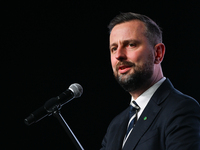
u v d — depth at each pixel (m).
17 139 7.84
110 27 2.88
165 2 7.83
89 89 8.27
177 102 2.43
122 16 2.80
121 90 8.14
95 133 7.96
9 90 8.16
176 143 2.16
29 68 8.34
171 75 7.68
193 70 7.53
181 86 7.57
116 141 2.77
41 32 8.52
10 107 8.06
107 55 8.37
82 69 8.40
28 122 2.56
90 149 7.89
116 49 2.75
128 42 2.67
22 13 8.52
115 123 3.09
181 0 7.72
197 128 2.21
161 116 2.42
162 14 7.85
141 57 2.63
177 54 7.69
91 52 8.45
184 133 2.18
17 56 8.36
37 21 8.54
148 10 7.94
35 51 8.44
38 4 8.56
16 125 7.93
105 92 8.21
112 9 8.35
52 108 2.59
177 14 7.74
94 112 8.12
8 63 8.30
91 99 8.20
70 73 8.40
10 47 8.37
